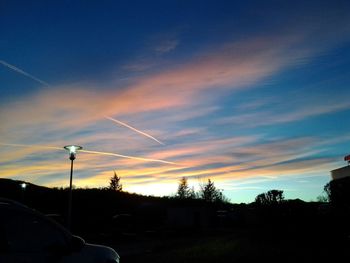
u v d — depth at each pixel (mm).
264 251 17359
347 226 18844
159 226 45125
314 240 19641
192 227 45188
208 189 68562
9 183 50219
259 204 34188
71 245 5906
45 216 5742
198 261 15195
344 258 13992
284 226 27266
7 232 5074
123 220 39062
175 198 66125
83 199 52969
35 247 5379
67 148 18078
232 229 42438
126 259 16625
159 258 16734
